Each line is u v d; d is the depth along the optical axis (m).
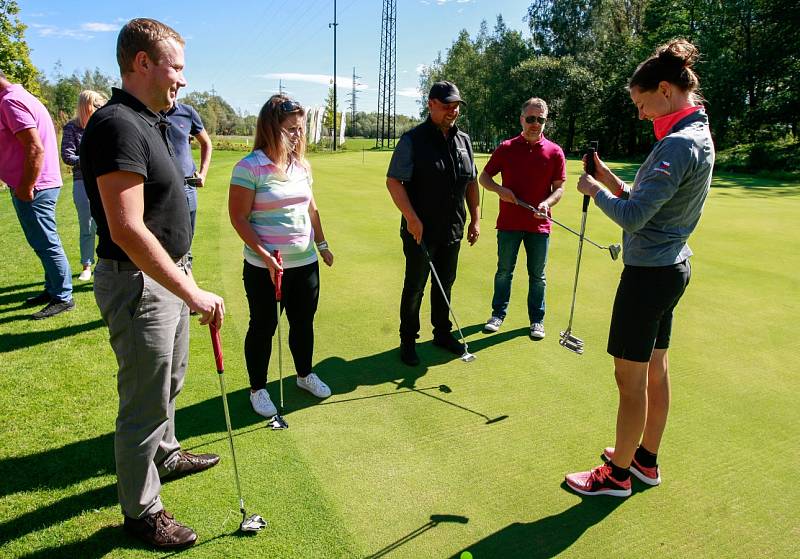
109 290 2.05
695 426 3.19
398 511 2.42
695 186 2.20
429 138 3.75
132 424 2.13
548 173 4.33
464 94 49.50
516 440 3.00
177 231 2.16
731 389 3.65
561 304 5.27
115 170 1.85
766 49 28.59
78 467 2.66
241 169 3.04
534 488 2.61
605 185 2.91
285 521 2.35
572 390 3.58
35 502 2.42
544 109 4.14
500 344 4.33
